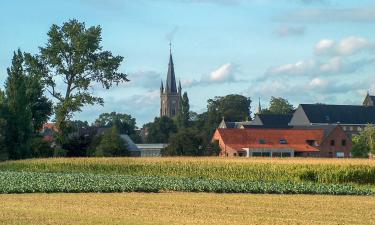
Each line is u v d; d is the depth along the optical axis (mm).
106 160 100062
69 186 63000
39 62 128250
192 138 147750
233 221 40281
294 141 171000
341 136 174250
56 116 126750
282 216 43125
